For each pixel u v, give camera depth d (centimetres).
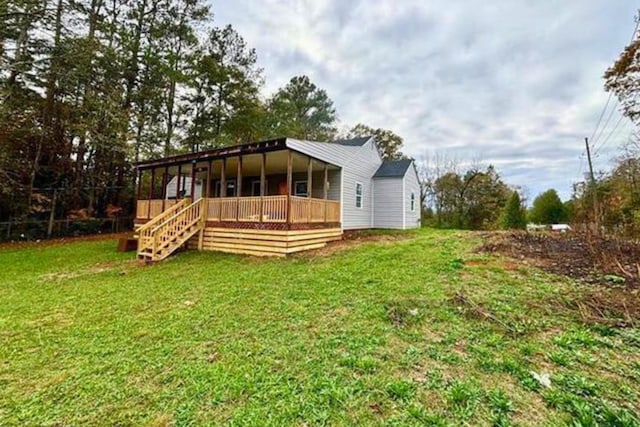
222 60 2158
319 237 1077
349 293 515
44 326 427
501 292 476
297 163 1258
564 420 217
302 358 316
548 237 890
